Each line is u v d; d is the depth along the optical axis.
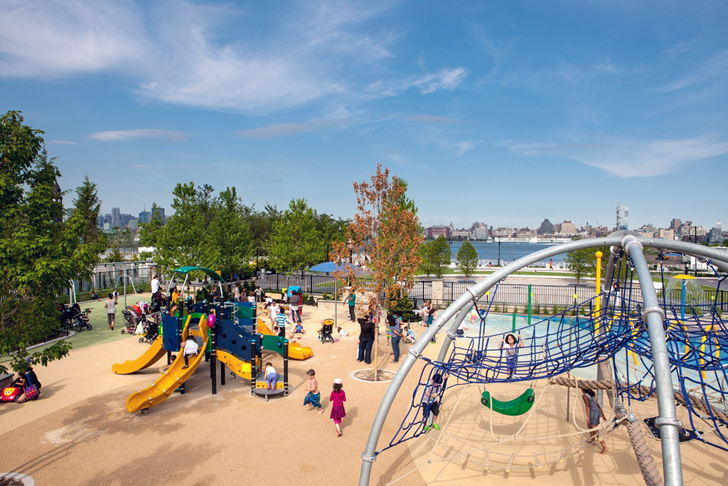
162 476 9.41
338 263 18.33
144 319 22.64
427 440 11.37
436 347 20.89
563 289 40.31
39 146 10.80
